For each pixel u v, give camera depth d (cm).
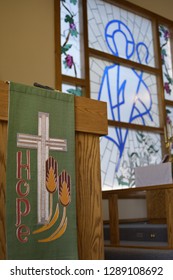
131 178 469
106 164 448
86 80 443
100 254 154
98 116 164
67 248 141
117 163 459
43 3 418
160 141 516
